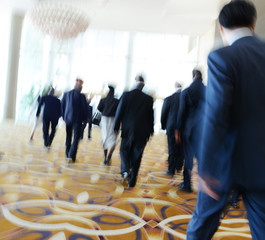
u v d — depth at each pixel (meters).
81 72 13.34
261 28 7.29
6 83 11.96
